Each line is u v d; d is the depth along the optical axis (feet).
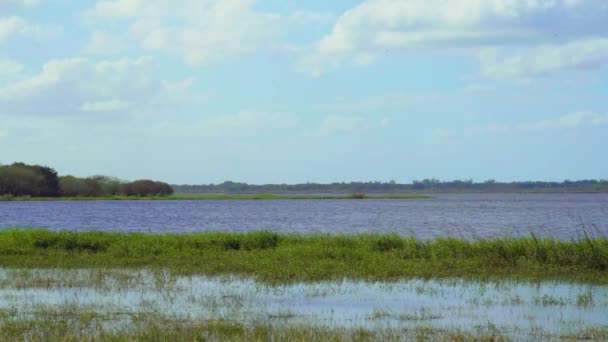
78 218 289.12
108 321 55.62
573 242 92.27
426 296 68.59
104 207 449.89
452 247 96.22
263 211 386.32
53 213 342.23
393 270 82.53
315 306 63.26
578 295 67.82
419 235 172.14
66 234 112.47
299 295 69.00
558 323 55.62
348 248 100.01
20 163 555.28
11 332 50.21
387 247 103.14
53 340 47.62
